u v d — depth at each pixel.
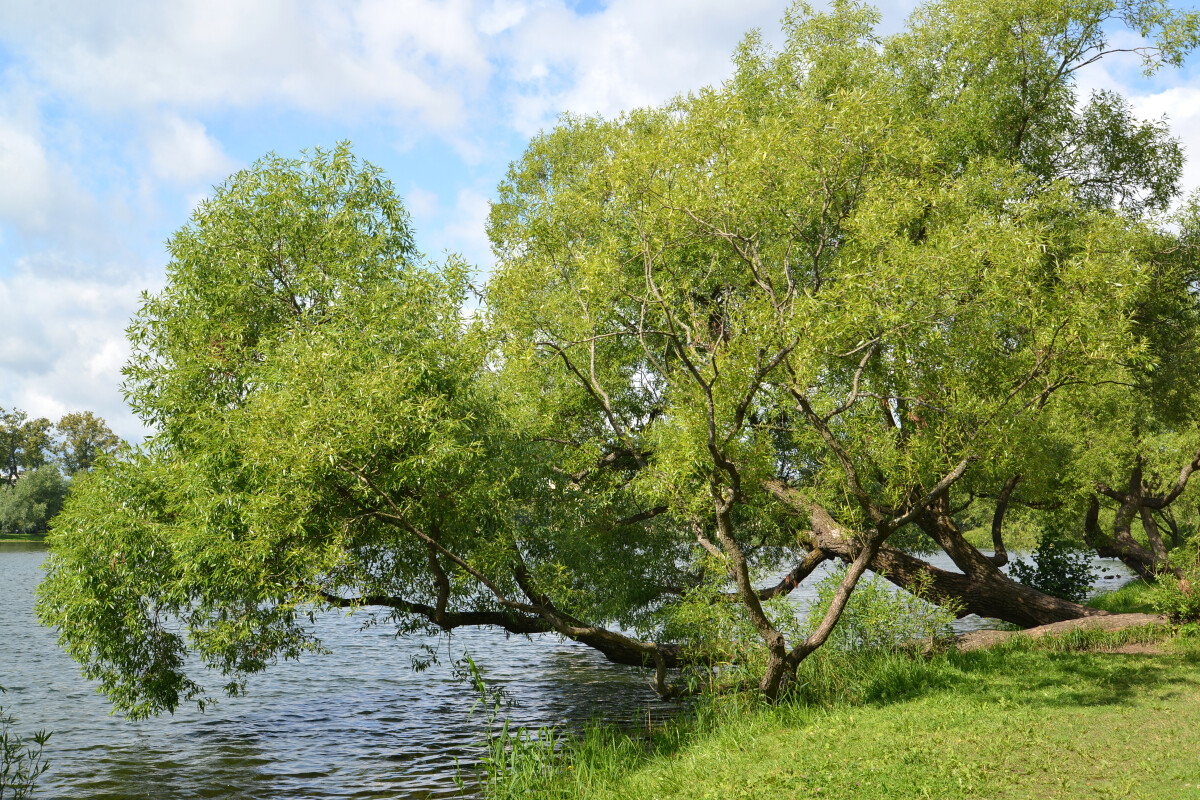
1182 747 8.66
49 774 13.16
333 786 12.40
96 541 13.77
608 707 17.55
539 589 14.80
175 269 14.96
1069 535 27.05
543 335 15.05
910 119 16.64
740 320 11.59
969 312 11.62
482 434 14.41
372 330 13.37
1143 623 14.75
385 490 12.21
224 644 13.58
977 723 10.17
